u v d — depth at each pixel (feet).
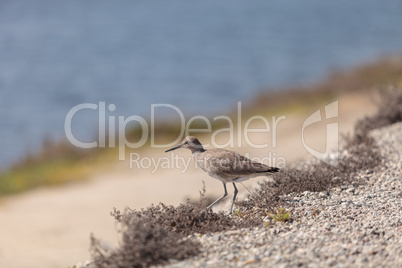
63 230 54.29
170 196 62.08
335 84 123.44
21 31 391.65
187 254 23.20
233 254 23.07
